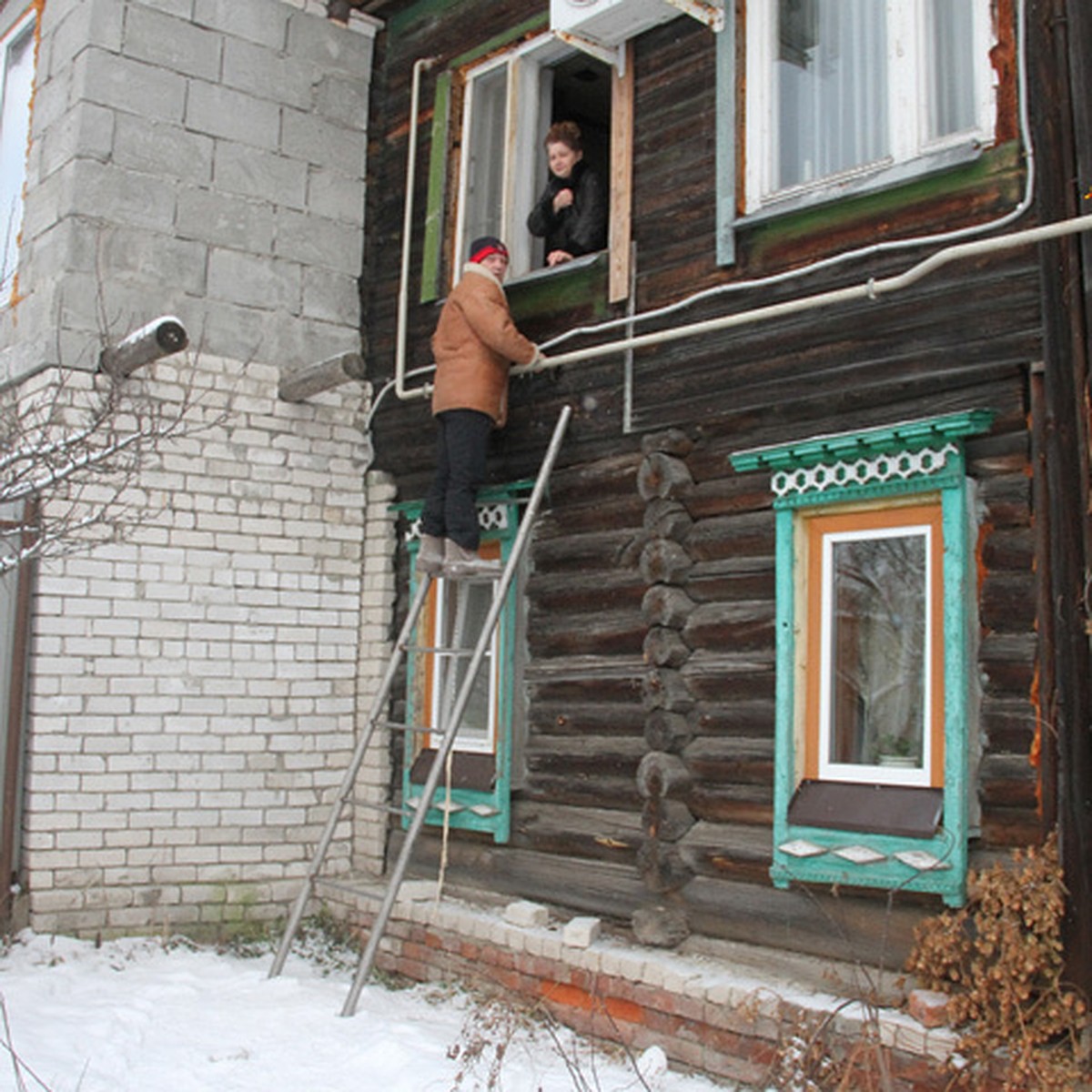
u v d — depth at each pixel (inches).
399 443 300.5
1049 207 183.9
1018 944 166.9
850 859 193.6
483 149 296.8
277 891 285.6
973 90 203.0
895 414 203.3
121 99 281.4
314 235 307.3
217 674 283.1
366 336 313.7
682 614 227.3
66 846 263.4
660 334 227.8
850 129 219.9
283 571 293.9
